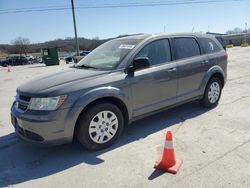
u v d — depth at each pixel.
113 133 3.86
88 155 3.62
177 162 3.19
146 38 4.36
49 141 3.35
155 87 4.27
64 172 3.22
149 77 4.14
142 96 4.12
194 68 4.91
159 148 3.72
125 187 2.83
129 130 4.47
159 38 4.50
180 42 4.85
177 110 5.47
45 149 3.92
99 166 3.30
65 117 3.35
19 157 3.73
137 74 4.02
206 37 5.50
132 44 4.28
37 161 3.57
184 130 4.32
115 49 4.41
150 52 4.31
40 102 3.33
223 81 5.71
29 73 17.23
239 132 4.11
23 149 3.99
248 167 3.07
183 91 4.79
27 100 3.50
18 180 3.11
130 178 2.99
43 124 3.28
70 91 3.40
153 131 4.37
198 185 2.77
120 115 3.89
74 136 3.68
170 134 3.07
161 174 3.02
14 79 13.45
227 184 2.76
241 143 3.71
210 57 5.30
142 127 4.58
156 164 3.18
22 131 3.59
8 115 5.92
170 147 3.07
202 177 2.90
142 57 3.98
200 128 4.38
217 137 3.96
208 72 5.21
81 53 34.69
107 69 3.97
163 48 4.53
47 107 3.31
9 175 3.24
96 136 3.68
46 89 3.40
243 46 47.12
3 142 4.30
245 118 4.76
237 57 19.48
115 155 3.57
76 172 3.21
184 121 4.77
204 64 5.13
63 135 3.39
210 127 4.39
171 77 4.48
